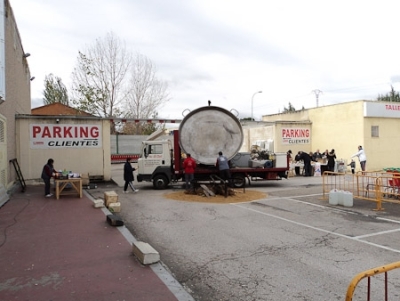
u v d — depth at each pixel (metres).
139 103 33.81
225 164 13.91
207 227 8.47
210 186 14.00
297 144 26.17
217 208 11.02
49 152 17.09
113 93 30.58
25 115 16.66
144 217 9.65
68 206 10.95
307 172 21.86
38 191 14.46
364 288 4.82
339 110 25.12
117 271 5.32
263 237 7.52
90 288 4.68
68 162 17.44
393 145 25.30
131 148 37.16
